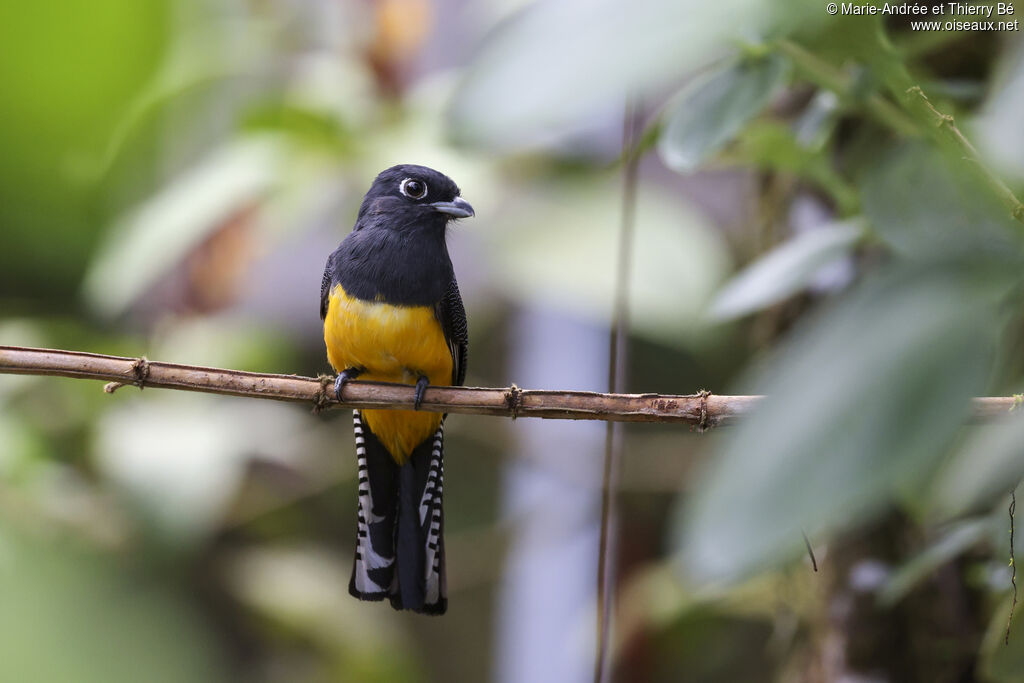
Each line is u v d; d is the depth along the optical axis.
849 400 1.92
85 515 11.38
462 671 15.54
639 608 11.33
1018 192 2.95
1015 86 3.05
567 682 12.82
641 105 6.07
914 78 4.23
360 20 11.09
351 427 14.71
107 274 11.02
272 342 13.10
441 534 8.48
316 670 13.02
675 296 9.73
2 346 6.21
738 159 6.93
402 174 9.05
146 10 11.95
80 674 10.48
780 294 6.17
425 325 8.60
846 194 6.34
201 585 12.66
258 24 12.01
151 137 12.43
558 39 2.50
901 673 8.12
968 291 2.05
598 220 10.04
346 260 8.78
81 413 11.89
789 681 9.11
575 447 12.47
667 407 6.01
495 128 2.47
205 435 11.53
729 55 4.99
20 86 11.98
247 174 10.59
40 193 12.81
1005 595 6.15
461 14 12.75
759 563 1.71
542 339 13.84
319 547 14.99
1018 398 4.37
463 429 12.53
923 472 1.97
